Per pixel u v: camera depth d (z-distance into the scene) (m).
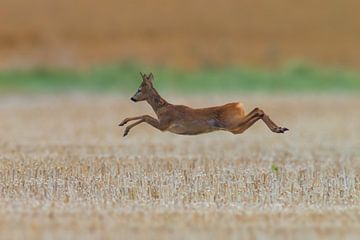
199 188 68.56
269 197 65.81
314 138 116.75
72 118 143.00
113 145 105.31
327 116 146.25
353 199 65.81
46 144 105.56
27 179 72.12
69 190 67.31
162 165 82.00
